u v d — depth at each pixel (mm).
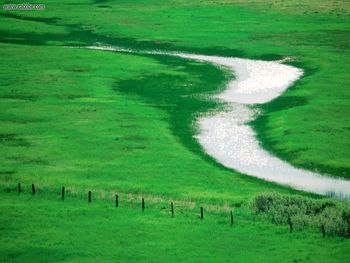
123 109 173875
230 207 111875
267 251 92375
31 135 150875
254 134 156375
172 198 115625
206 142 151125
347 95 183750
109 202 112688
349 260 88500
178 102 183125
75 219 104312
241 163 137875
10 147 142375
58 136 150250
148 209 109688
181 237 97812
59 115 166625
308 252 91750
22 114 166500
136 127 158500
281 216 105938
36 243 93938
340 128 154625
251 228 102062
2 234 96938
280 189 122000
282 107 176875
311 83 197875
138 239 96625
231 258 89750
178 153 141000
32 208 108625
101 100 182125
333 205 109812
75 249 92000
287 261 88438
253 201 111875
